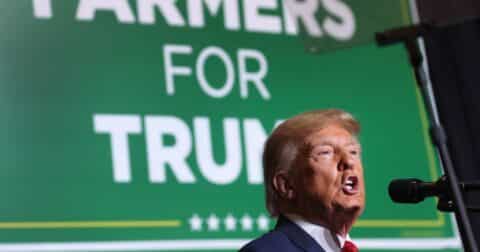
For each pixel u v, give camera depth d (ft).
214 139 20.95
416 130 22.67
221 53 21.54
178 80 21.02
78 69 20.31
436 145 11.73
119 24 20.88
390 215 21.67
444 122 23.41
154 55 20.98
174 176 20.45
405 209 21.77
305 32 22.34
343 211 13.97
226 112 21.21
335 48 22.41
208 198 20.58
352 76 22.53
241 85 21.50
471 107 23.65
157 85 20.84
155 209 20.15
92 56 20.49
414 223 21.72
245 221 20.72
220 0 21.85
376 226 21.50
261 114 21.48
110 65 20.57
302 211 14.16
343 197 13.96
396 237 21.54
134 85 20.67
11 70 19.85
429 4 21.76
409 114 22.75
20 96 19.77
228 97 21.33
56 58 20.22
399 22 22.63
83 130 20.04
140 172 20.24
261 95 21.62
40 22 20.30
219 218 20.57
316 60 22.34
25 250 19.10
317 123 14.30
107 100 20.35
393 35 12.05
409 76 23.00
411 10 22.75
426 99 11.84
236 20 21.85
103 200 19.83
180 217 20.30
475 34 24.02
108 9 20.88
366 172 21.97
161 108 20.72
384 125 22.48
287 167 14.26
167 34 21.21
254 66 21.74
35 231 19.24
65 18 20.49
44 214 19.36
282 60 22.00
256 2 22.12
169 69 21.02
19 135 19.57
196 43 21.39
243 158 21.06
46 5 20.42
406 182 12.67
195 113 20.95
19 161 19.45
